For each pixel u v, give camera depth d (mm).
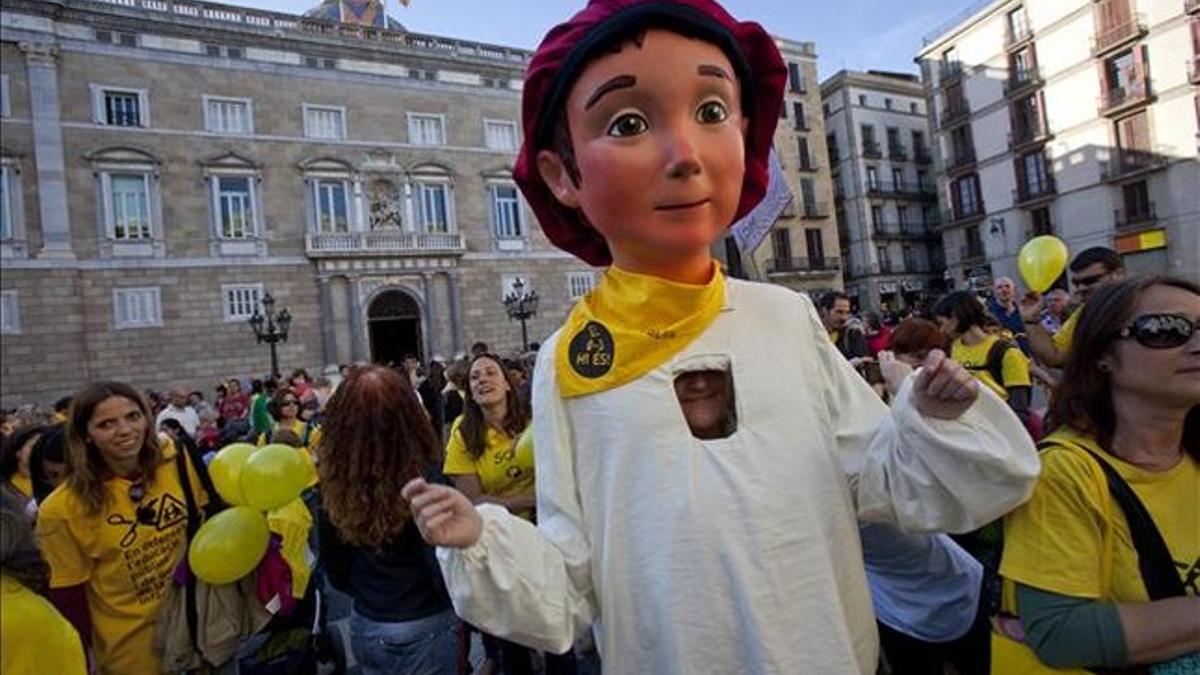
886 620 2256
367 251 23469
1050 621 1418
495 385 3701
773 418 1266
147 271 20719
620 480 1242
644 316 1296
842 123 37375
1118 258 3723
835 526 1282
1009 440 1159
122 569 2697
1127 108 24078
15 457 4316
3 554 1856
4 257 18938
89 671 2672
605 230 1292
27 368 19000
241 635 2779
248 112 22297
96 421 2643
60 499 2646
